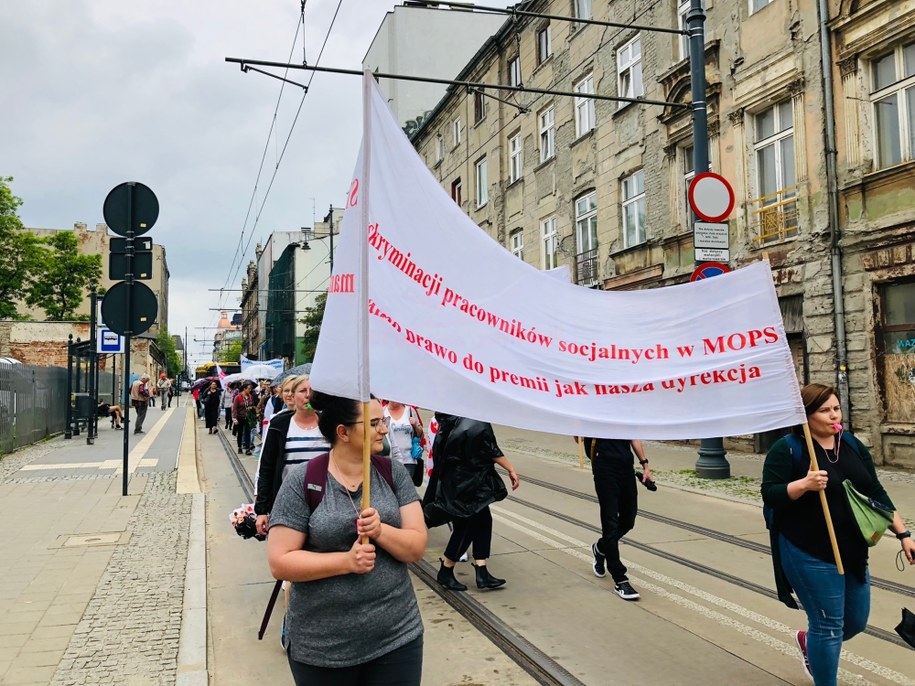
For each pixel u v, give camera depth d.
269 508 4.51
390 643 2.46
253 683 4.07
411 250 3.27
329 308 2.90
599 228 20.36
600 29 20.16
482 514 5.82
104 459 14.22
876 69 12.09
